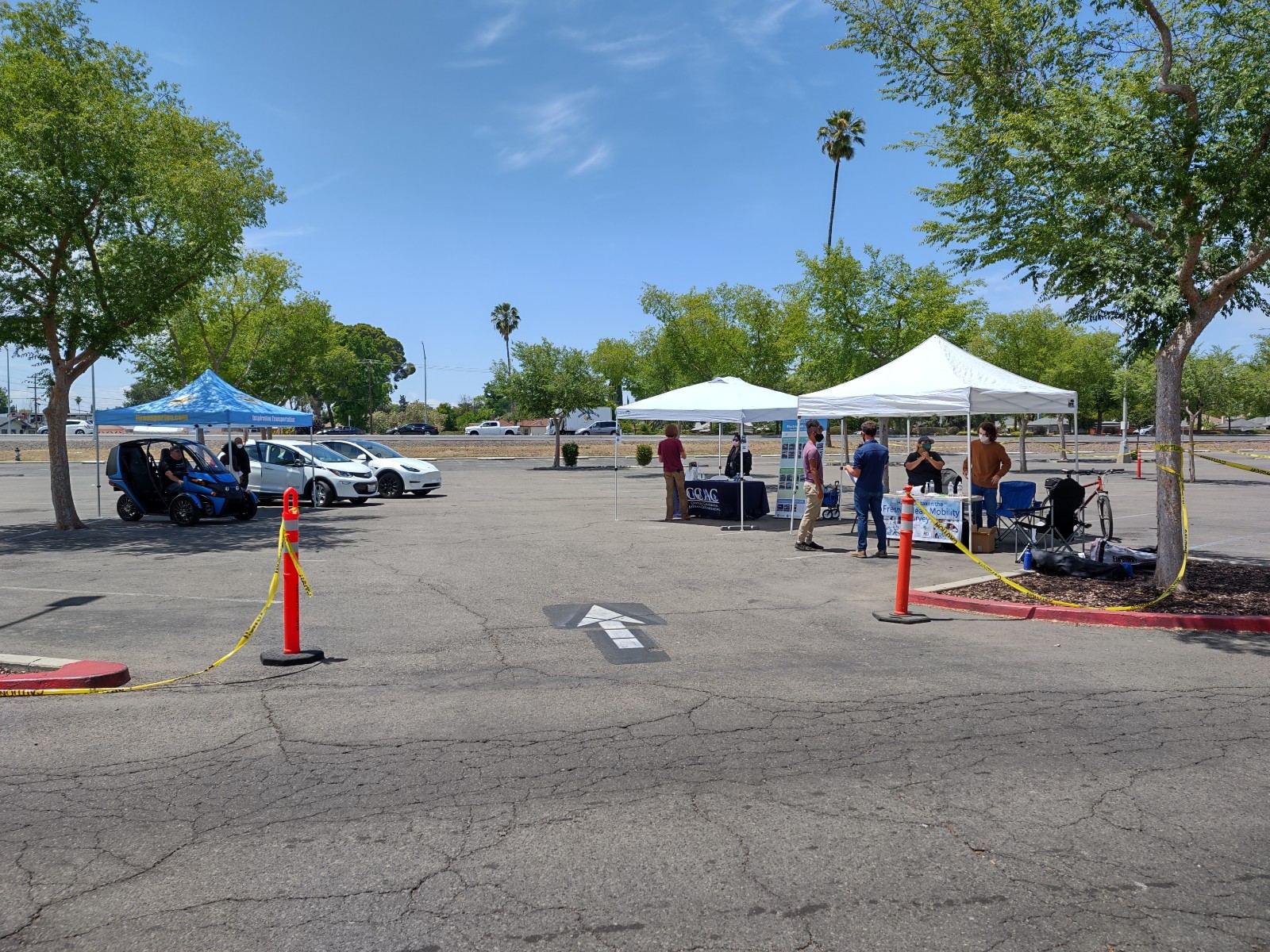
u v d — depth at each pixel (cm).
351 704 592
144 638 786
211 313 3131
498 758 493
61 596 984
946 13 966
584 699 602
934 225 1104
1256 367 4803
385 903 342
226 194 1788
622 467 4228
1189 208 802
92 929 325
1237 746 510
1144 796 441
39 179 1457
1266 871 367
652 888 353
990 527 1380
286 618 711
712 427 7300
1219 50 839
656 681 647
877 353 2961
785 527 1681
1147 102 812
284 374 3522
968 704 587
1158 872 366
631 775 467
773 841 392
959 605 920
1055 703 590
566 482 3150
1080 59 956
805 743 514
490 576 1120
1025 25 945
